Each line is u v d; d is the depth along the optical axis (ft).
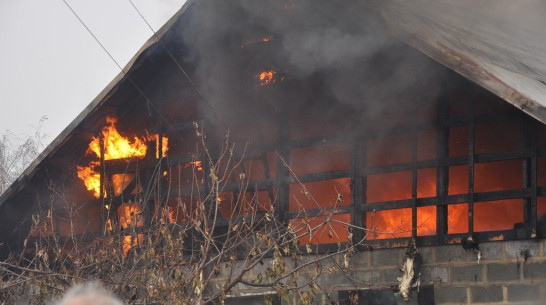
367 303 34.96
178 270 32.50
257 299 37.88
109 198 43.55
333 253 34.86
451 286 33.42
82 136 44.21
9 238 46.47
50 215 39.32
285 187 39.11
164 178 42.60
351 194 36.76
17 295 38.65
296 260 34.55
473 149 33.81
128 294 37.04
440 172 34.81
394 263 34.94
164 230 33.63
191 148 43.45
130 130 44.27
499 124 43.11
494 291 32.42
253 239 35.45
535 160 32.40
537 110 28.94
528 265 31.86
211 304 35.45
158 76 43.16
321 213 35.47
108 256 36.47
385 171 36.09
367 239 36.04
